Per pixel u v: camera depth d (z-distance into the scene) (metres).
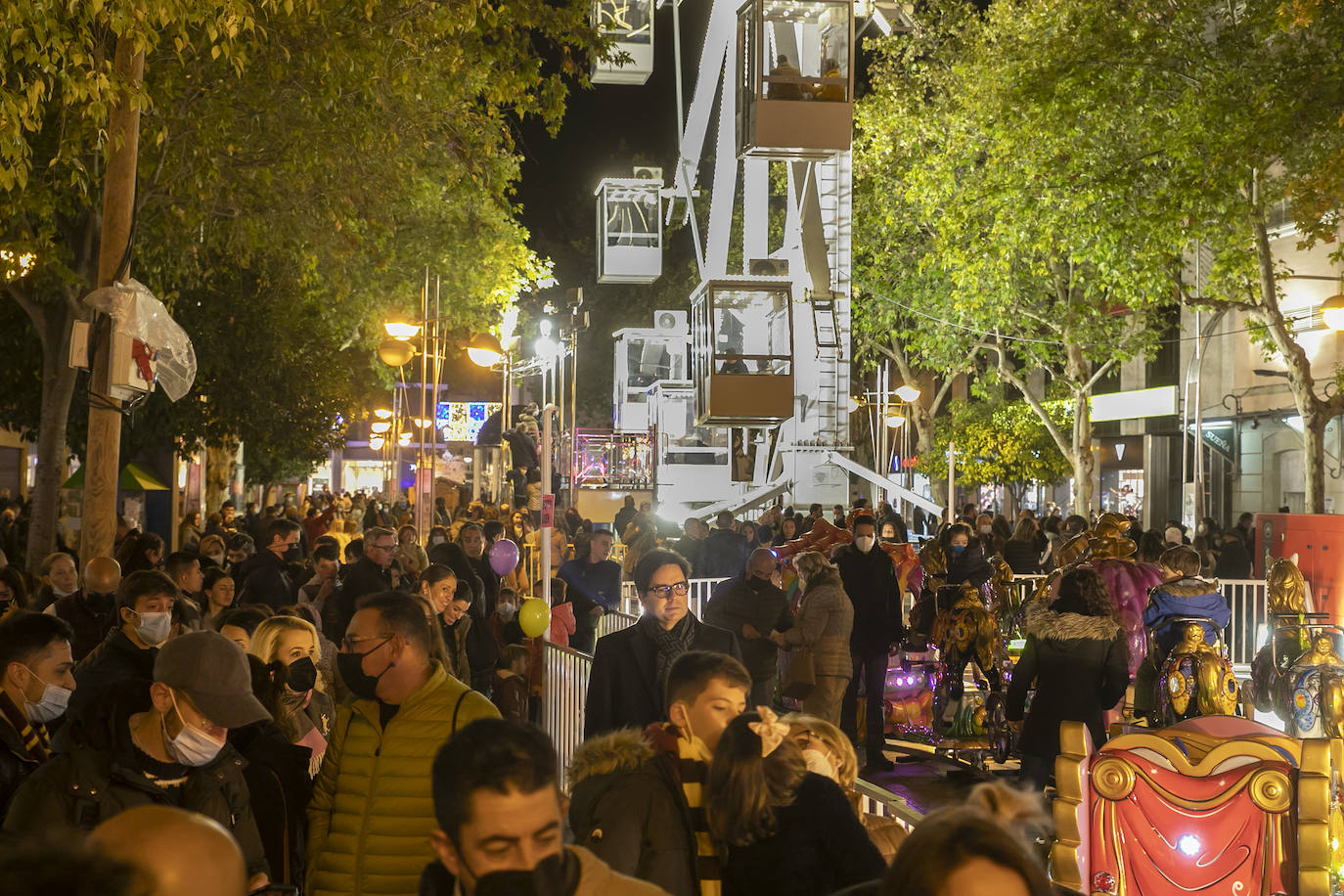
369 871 4.14
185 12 9.88
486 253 34.25
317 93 14.57
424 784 4.20
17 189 13.28
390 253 20.23
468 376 58.53
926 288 40.09
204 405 22.53
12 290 16.27
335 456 72.62
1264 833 5.15
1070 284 31.67
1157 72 23.84
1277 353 33.62
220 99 14.20
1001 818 1.95
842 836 3.30
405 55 13.85
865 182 41.31
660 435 32.41
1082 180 25.47
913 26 34.09
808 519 20.16
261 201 16.89
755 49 22.31
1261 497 35.00
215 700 3.68
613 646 5.90
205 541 12.60
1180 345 38.88
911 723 12.53
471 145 17.56
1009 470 42.16
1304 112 21.42
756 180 27.70
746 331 23.53
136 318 10.10
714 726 3.61
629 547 17.92
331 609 9.43
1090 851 5.34
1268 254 23.56
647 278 33.09
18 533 20.42
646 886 2.34
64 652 4.39
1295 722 8.80
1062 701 7.93
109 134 10.28
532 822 2.22
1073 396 40.78
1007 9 33.00
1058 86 24.55
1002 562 12.57
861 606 11.19
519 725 2.32
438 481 29.16
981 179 33.81
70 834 1.50
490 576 12.11
